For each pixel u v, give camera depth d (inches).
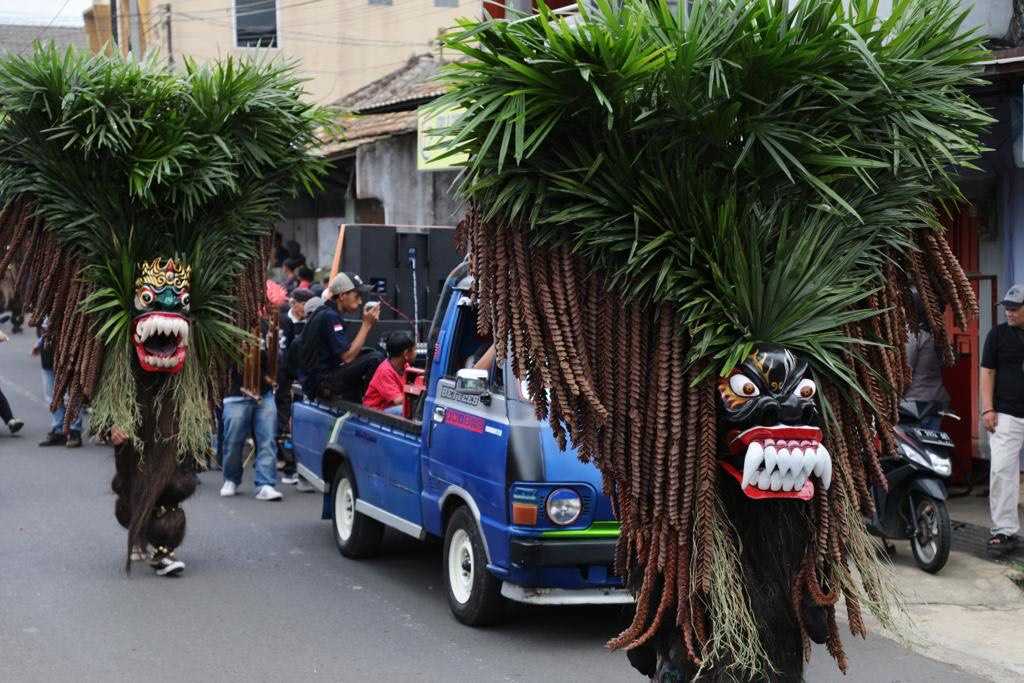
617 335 131.6
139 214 261.9
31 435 524.7
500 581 242.5
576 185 129.4
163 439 270.8
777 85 132.3
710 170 134.0
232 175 262.5
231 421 394.3
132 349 260.4
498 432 232.7
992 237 357.4
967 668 227.6
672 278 128.7
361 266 434.0
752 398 128.3
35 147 252.2
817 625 137.5
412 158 585.3
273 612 261.9
